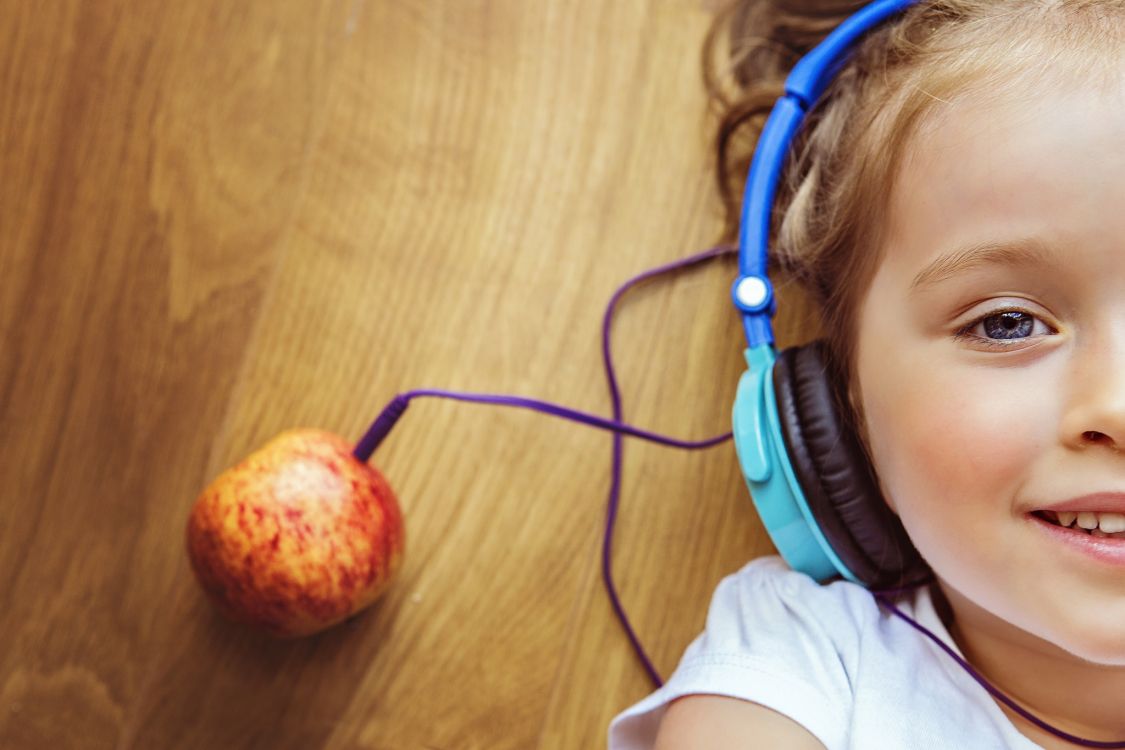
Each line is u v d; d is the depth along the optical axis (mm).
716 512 1016
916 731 824
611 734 885
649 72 1045
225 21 1059
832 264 882
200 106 1056
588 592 1015
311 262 1045
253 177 1050
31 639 1021
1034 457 715
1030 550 734
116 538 1030
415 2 1055
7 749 1010
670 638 1005
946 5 871
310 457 927
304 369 1037
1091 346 709
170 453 1035
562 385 1027
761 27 1042
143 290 1048
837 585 899
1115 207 703
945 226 756
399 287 1039
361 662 1017
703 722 829
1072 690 857
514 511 1024
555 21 1050
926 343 763
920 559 899
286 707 1013
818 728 816
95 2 1060
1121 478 697
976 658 891
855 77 928
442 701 1010
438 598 1021
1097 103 722
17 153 1056
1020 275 726
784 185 975
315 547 898
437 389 1030
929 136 778
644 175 1038
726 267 1032
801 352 845
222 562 905
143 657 1020
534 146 1042
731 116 1018
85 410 1042
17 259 1051
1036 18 786
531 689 1006
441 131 1047
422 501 1027
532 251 1037
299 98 1053
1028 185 723
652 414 1023
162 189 1053
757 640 859
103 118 1058
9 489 1035
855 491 820
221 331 1043
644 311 1032
